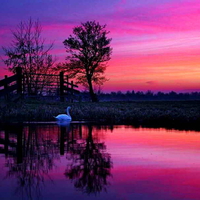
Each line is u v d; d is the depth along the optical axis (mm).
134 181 5160
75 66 43500
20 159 6871
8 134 11273
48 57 28766
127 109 23859
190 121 17312
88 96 42750
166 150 8055
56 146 8688
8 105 19672
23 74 24312
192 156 7258
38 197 4398
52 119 17875
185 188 4809
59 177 5402
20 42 27703
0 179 5285
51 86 27719
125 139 10117
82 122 16656
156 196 4445
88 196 4430
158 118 18750
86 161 6676
